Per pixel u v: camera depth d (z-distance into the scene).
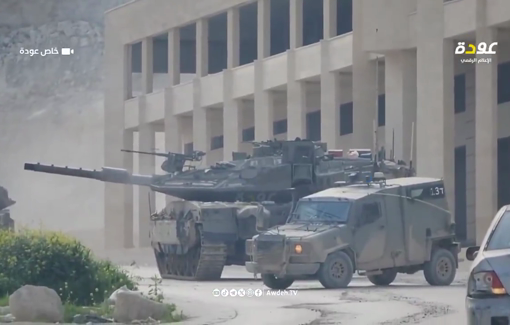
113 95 184.12
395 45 122.88
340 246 69.19
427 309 52.19
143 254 141.62
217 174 91.25
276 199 90.06
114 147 183.62
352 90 138.12
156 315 49.50
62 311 49.09
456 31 115.19
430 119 117.81
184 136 181.25
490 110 112.38
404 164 95.75
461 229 132.88
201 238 82.44
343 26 150.38
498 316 30.98
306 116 150.75
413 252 72.31
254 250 69.19
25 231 62.41
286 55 145.50
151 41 178.62
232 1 157.88
